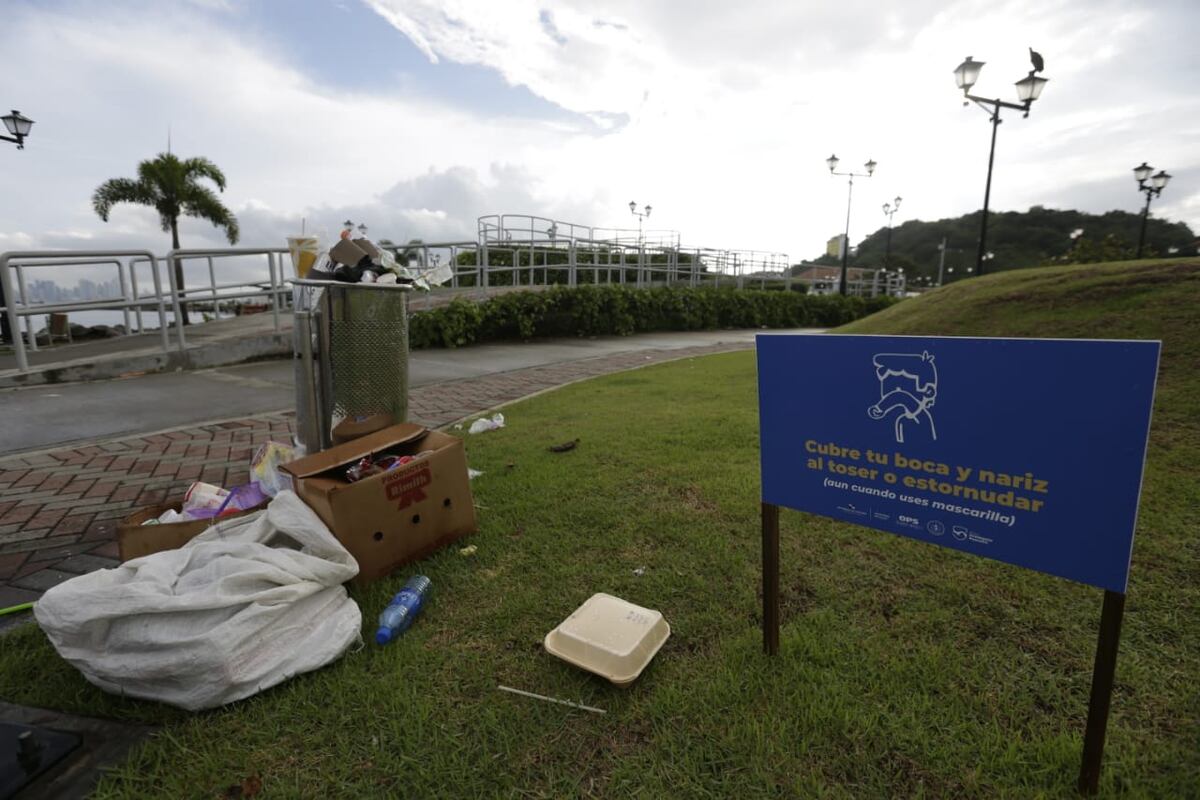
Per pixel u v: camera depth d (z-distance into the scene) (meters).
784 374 1.92
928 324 8.70
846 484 1.84
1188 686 1.92
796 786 1.61
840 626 2.30
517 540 3.06
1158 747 1.70
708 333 18.08
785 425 1.94
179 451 4.71
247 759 1.71
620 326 15.66
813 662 2.10
